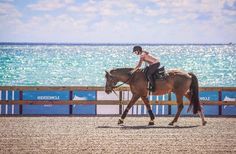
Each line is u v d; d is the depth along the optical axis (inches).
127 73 698.8
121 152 471.2
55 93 847.1
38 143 524.1
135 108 847.7
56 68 4333.2
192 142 537.6
